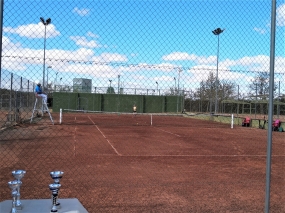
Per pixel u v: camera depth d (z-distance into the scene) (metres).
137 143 14.08
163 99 48.94
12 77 19.28
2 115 19.59
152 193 6.29
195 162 9.80
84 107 48.81
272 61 4.26
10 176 7.23
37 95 23.78
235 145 14.30
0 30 3.78
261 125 27.00
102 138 15.66
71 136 16.12
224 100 31.31
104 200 5.77
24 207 3.62
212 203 5.75
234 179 7.63
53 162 9.07
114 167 8.65
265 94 25.34
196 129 23.33
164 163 9.48
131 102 49.72
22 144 12.65
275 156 11.41
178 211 5.30
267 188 4.31
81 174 7.70
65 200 3.86
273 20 4.26
